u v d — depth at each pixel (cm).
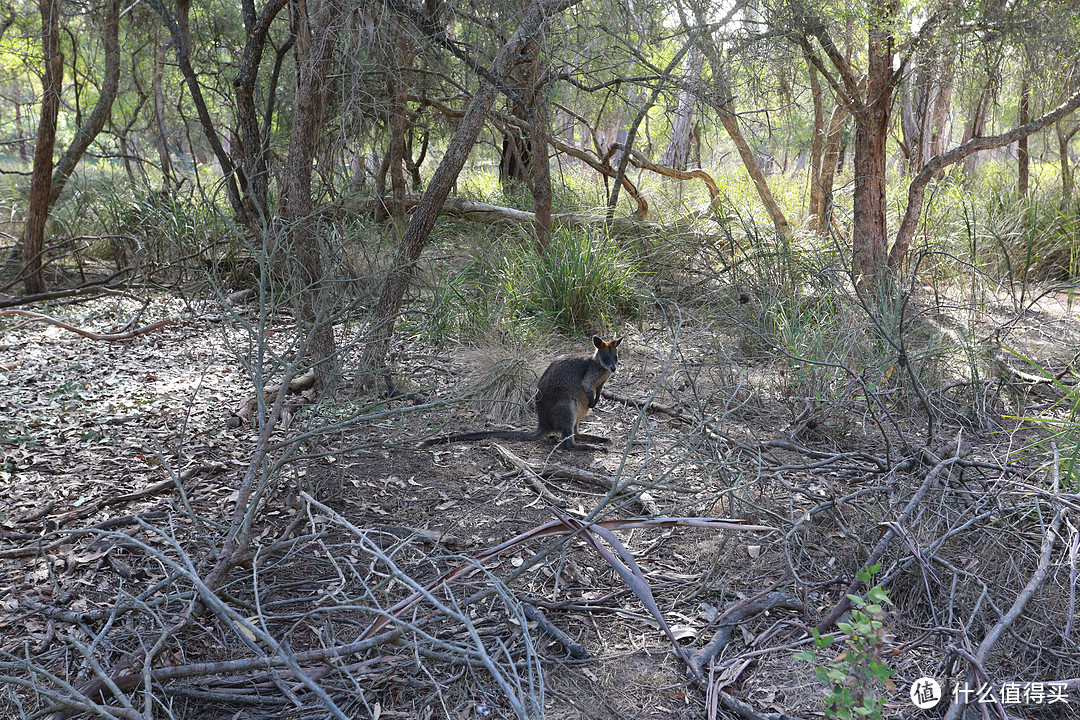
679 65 882
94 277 978
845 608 330
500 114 942
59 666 297
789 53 781
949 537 353
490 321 752
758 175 1008
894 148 1616
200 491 445
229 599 308
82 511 413
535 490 464
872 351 617
